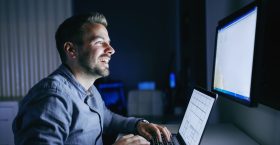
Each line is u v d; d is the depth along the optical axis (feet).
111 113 4.94
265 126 3.87
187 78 11.75
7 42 12.44
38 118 2.84
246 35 3.35
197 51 8.19
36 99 3.02
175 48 16.35
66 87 3.32
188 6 11.72
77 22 3.58
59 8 12.53
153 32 16.44
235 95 3.68
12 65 12.53
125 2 16.37
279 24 3.13
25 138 2.74
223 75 4.24
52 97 3.04
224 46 4.24
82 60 3.57
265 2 3.63
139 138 3.48
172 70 15.76
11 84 12.58
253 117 4.30
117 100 13.52
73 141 3.29
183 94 12.96
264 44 3.62
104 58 3.63
